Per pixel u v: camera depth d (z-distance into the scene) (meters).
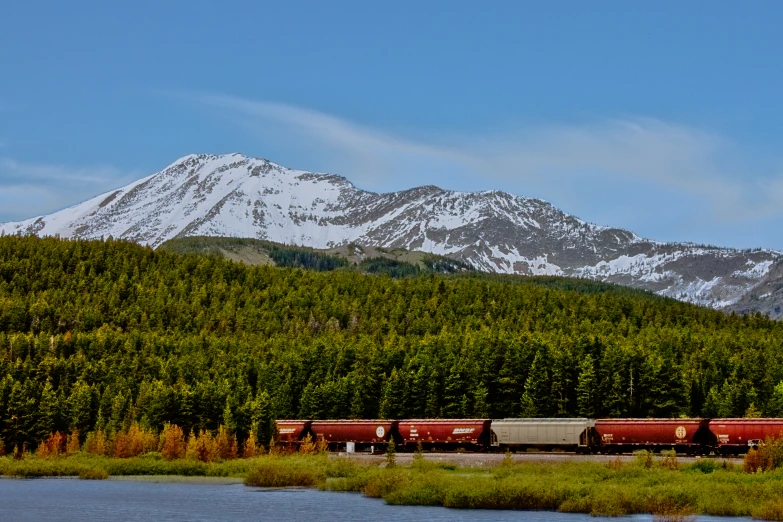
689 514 79.44
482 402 175.25
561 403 174.88
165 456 146.12
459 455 134.75
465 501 88.81
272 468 117.31
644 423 127.19
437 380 180.38
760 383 185.12
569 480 95.94
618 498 83.69
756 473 97.44
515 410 177.38
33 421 168.62
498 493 88.25
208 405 167.00
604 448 131.50
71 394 181.00
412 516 83.00
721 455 121.69
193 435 151.38
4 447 164.12
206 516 85.06
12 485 117.19
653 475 99.56
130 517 84.88
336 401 184.00
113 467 134.38
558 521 78.69
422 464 119.12
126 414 171.75
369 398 185.12
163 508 90.69
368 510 87.81
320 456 138.00
